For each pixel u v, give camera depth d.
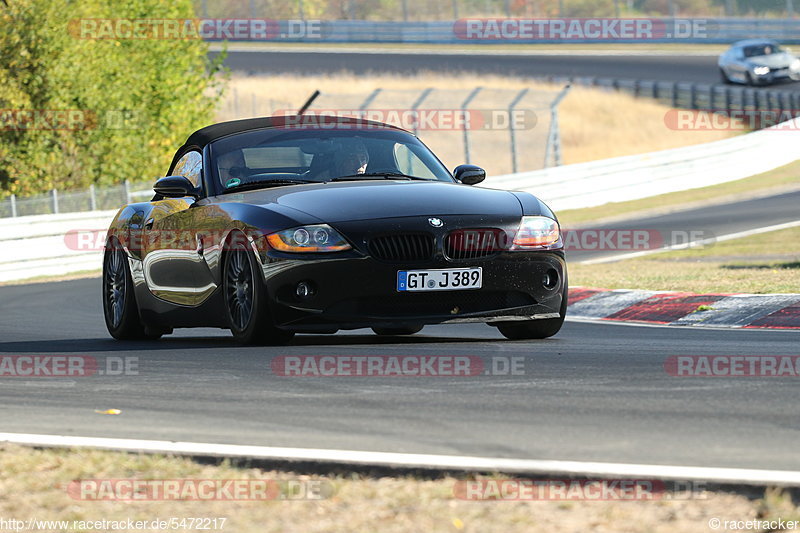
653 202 93.69
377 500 11.52
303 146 26.30
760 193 94.62
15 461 13.62
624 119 138.75
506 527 10.51
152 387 19.06
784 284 34.94
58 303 48.31
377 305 22.45
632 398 16.77
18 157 96.25
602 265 53.94
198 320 25.61
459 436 14.41
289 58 173.00
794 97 120.88
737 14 188.25
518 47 183.38
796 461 12.64
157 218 27.27
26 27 95.88
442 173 26.39
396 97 136.50
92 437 15.07
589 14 195.12
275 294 22.41
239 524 11.00
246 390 18.36
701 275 41.47
